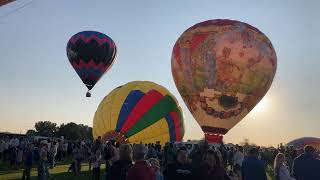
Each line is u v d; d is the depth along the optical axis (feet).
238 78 72.38
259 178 30.30
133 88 99.19
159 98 98.22
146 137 94.32
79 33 100.17
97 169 58.80
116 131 93.45
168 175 23.20
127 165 20.98
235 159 55.67
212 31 74.74
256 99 74.49
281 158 31.45
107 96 101.86
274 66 76.23
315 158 30.12
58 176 62.85
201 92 73.51
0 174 63.00
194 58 74.02
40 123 325.21
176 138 99.45
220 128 74.18
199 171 23.49
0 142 81.97
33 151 57.41
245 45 73.31
